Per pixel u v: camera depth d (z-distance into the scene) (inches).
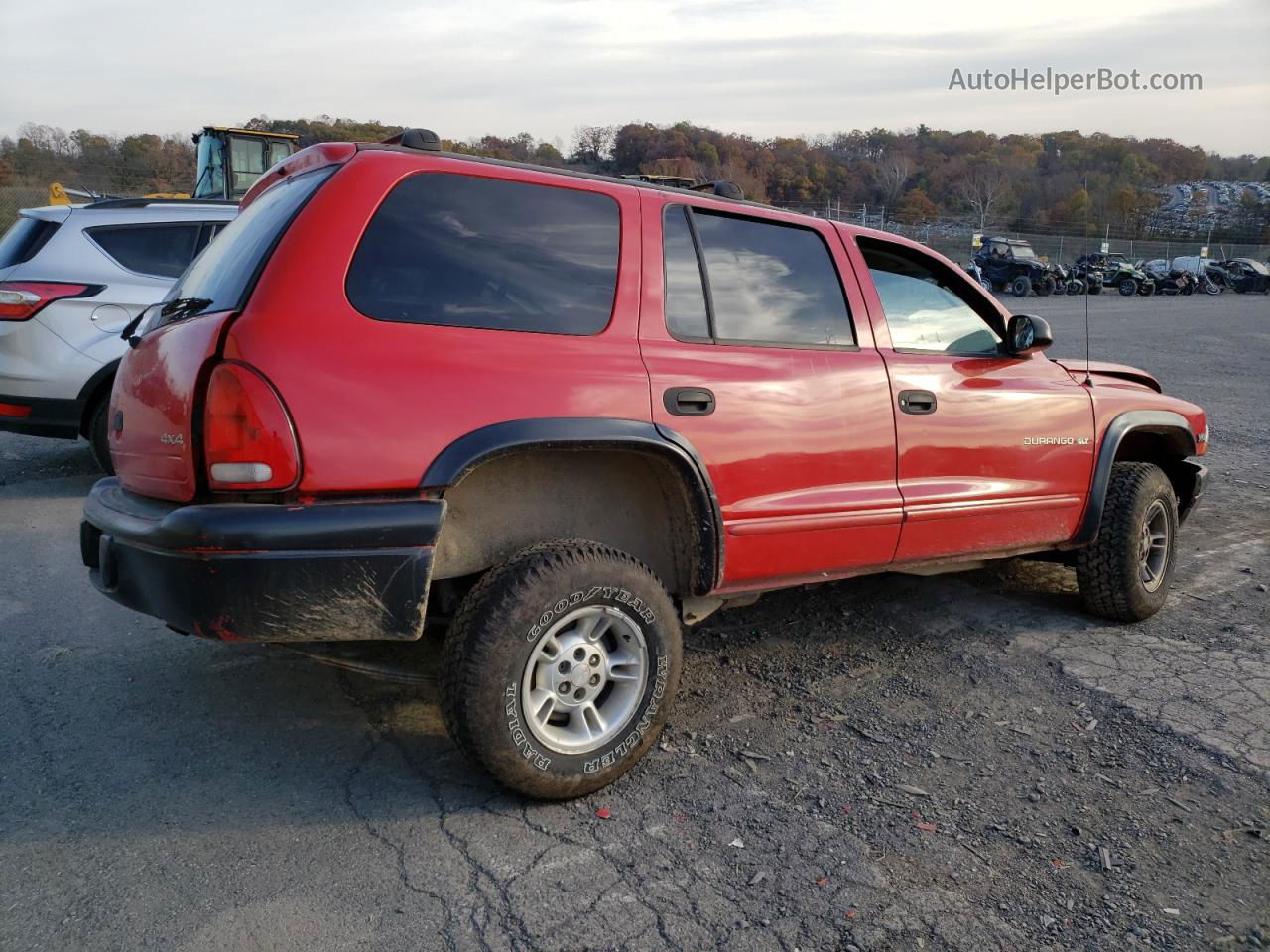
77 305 246.4
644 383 115.6
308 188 107.0
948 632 170.6
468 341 105.6
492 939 87.8
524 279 112.4
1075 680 150.2
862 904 94.3
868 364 140.9
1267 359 658.2
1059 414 164.4
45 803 108.3
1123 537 170.7
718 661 155.1
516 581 103.5
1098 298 1386.6
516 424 104.9
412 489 100.6
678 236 127.1
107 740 123.9
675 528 126.3
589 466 122.0
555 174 119.7
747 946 87.8
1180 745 129.4
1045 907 94.7
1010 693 145.3
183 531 93.6
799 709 138.4
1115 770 122.7
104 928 87.6
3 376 243.3
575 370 111.0
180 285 129.3
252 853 99.8
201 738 125.0
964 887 97.7
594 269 118.2
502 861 99.7
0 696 135.9
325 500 97.3
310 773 116.7
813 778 118.6
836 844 104.5
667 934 89.0
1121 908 94.9
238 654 152.7
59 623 164.7
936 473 148.6
